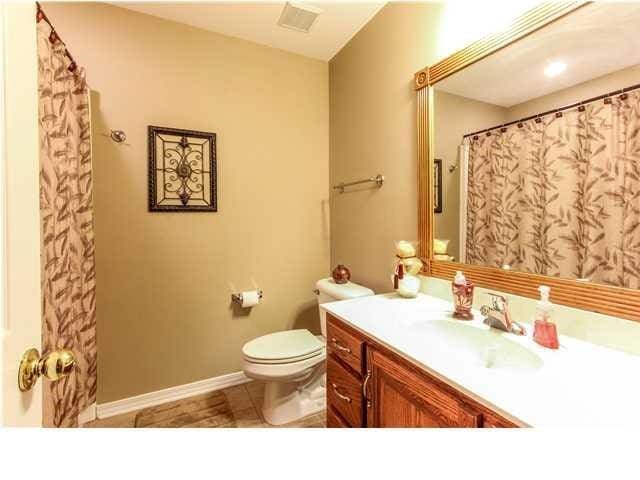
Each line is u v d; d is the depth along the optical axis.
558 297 0.92
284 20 1.78
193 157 1.83
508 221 1.07
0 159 0.44
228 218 1.96
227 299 1.98
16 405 0.47
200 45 1.85
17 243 0.49
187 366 1.88
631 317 0.77
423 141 1.40
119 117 1.65
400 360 0.88
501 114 1.09
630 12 0.77
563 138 0.91
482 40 1.12
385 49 1.65
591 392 0.62
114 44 1.63
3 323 0.44
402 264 1.40
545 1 0.93
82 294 1.47
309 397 1.77
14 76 0.48
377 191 1.76
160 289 1.79
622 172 0.79
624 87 0.78
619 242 0.80
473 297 1.19
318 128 2.25
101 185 1.62
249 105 2.00
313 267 2.26
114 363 1.69
